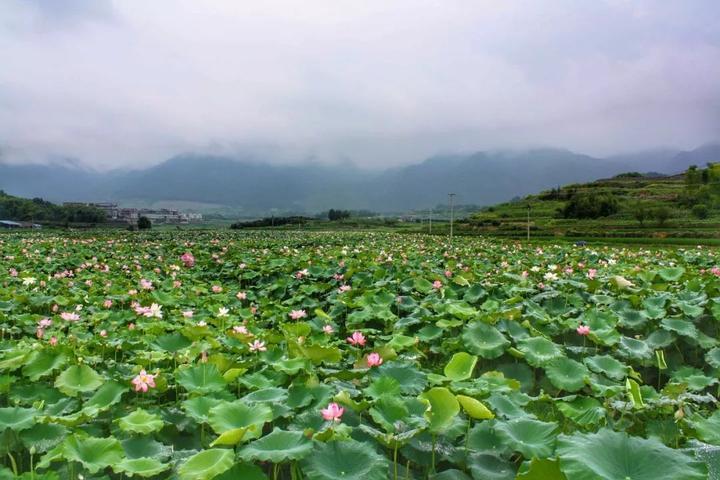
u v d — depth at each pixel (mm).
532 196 137750
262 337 8281
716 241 57844
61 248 27219
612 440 3443
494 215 117875
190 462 3586
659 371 7977
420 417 4391
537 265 19328
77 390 5633
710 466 3660
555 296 11594
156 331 8617
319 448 3871
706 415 6254
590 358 7062
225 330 9188
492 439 4551
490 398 5156
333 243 38406
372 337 9156
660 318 9086
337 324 11625
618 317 9445
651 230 74875
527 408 6145
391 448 4398
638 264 19219
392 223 136125
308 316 12672
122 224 133125
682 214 87312
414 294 13516
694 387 6570
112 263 20938
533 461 3285
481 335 7840
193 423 5039
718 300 9180
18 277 16125
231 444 4070
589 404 5367
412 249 28500
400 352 7801
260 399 5219
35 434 4426
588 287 12594
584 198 99812
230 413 4535
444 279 14562
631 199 107938
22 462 4578
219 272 20453
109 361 7309
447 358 8633
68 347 6914
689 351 8547
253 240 41969
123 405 5602
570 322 9086
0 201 124250
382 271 15906
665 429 5129
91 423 5113
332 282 15609
